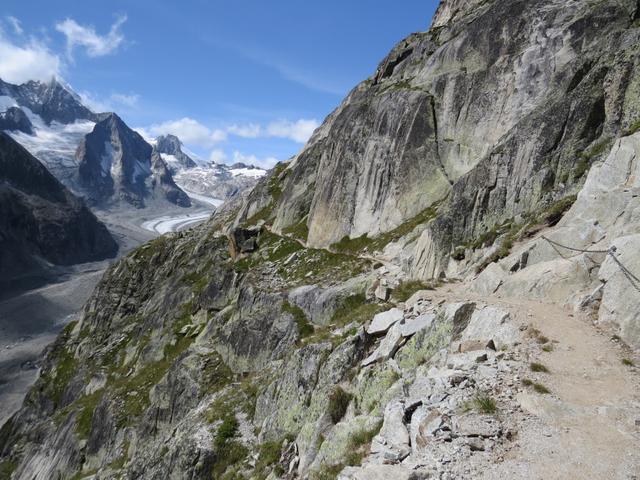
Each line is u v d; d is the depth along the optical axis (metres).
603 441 10.91
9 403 128.75
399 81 64.38
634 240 16.61
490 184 33.12
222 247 80.19
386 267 41.25
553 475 10.08
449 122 49.66
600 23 40.44
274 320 43.41
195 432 29.22
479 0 75.06
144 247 116.06
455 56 53.47
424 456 11.60
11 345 173.75
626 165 20.92
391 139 53.06
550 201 28.12
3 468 77.44
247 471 23.69
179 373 47.41
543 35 44.44
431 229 35.34
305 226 63.81
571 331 16.16
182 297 75.25
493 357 15.45
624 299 15.86
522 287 20.48
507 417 12.33
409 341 18.91
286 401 24.88
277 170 92.75
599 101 28.59
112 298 108.19
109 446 51.91
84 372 85.81
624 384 13.12
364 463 13.13
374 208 52.41
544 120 31.23
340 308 38.69
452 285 26.59
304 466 18.05
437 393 14.09
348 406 18.89
